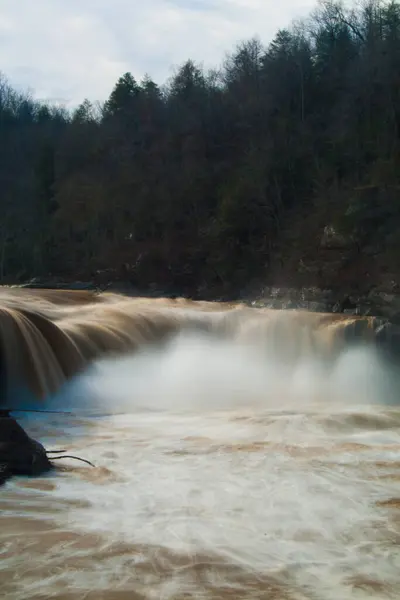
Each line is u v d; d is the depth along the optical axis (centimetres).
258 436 1027
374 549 493
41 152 8325
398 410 1428
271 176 5969
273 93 7019
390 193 4741
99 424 1148
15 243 7338
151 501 618
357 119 5834
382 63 5878
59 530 529
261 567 454
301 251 5116
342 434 1065
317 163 5838
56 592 408
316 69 7000
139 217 6781
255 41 7981
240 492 657
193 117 7456
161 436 1017
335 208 5259
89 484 685
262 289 5100
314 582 430
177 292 5709
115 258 6469
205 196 6612
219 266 5628
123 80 8838
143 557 469
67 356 1605
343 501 627
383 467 783
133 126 8094
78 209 7150
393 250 4347
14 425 755
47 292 2855
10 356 1441
